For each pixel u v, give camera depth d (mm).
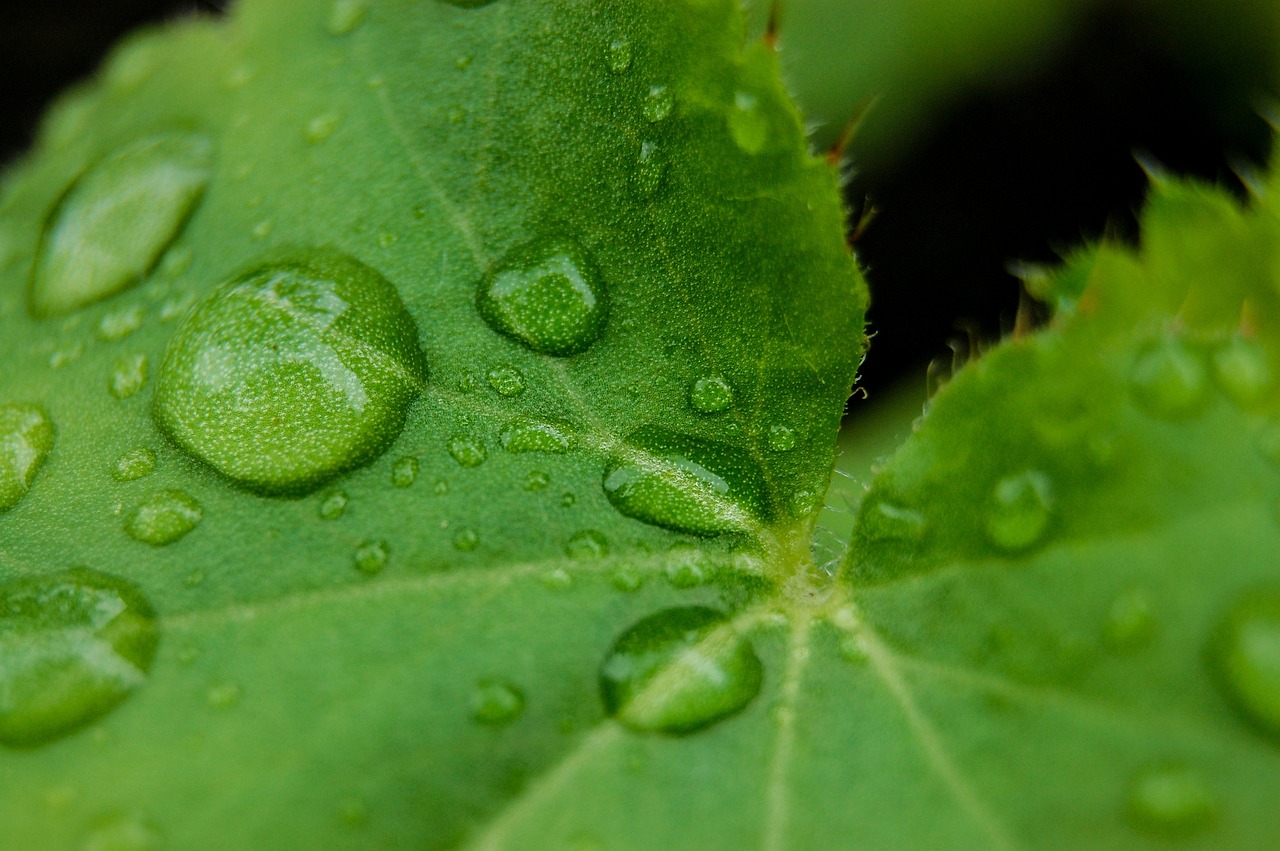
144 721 86
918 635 87
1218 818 83
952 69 111
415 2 92
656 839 86
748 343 89
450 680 87
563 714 87
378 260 90
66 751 86
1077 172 112
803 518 90
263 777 85
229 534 88
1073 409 86
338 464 89
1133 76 111
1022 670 86
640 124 89
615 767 86
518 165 90
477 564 88
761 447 90
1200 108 111
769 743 87
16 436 90
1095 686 85
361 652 87
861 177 112
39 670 86
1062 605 86
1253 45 110
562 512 89
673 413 90
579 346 90
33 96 120
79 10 120
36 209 95
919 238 112
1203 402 85
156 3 121
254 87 94
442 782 86
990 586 87
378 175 91
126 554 88
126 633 87
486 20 91
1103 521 86
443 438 89
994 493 87
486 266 90
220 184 92
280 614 87
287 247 91
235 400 89
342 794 86
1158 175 90
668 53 89
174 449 89
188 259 92
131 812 85
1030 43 111
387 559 88
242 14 95
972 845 85
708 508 89
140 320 91
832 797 86
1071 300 91
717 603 88
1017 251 112
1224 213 89
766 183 89
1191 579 85
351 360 89
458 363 90
